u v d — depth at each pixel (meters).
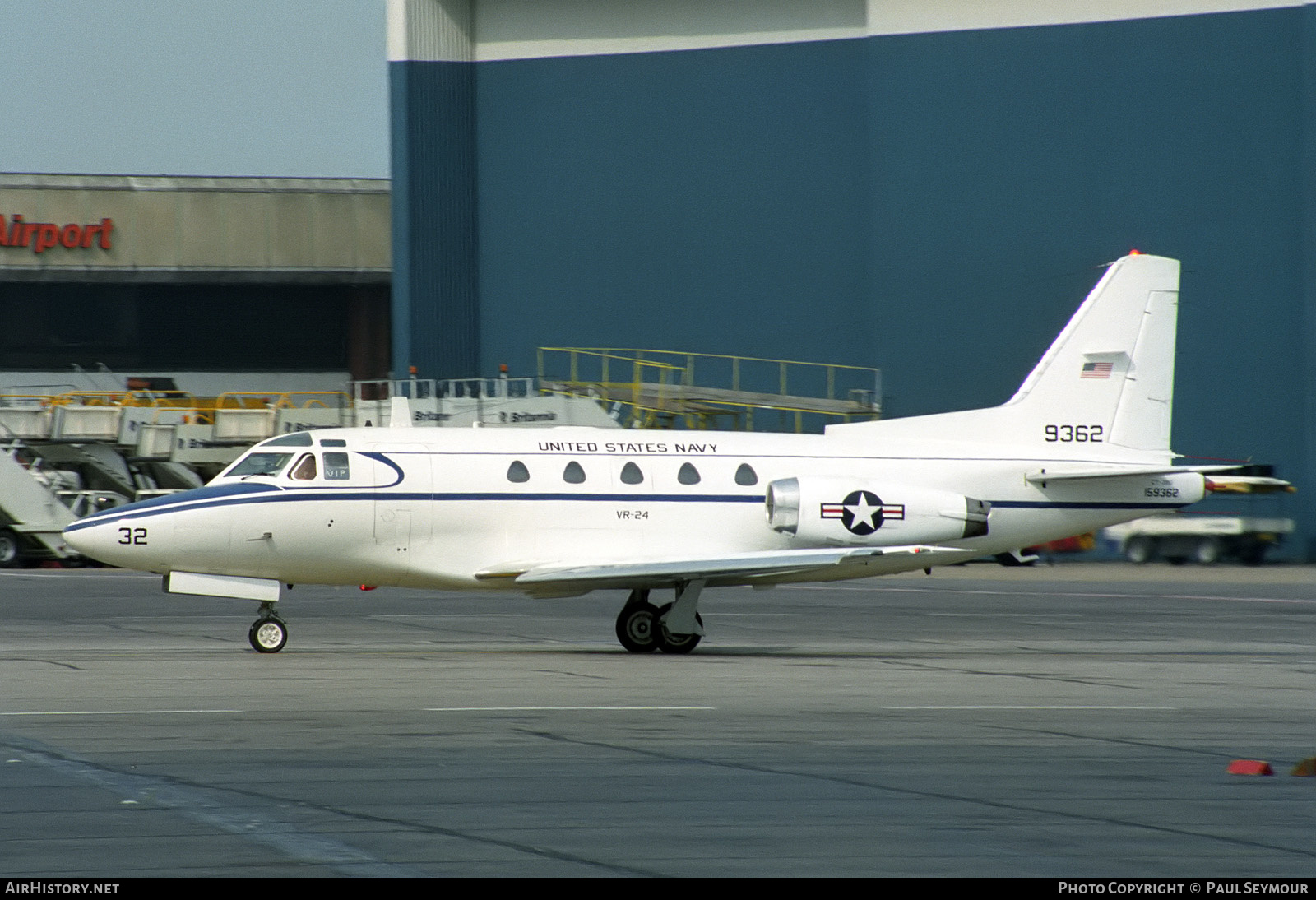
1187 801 38.00
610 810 36.06
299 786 38.44
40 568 158.75
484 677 63.81
